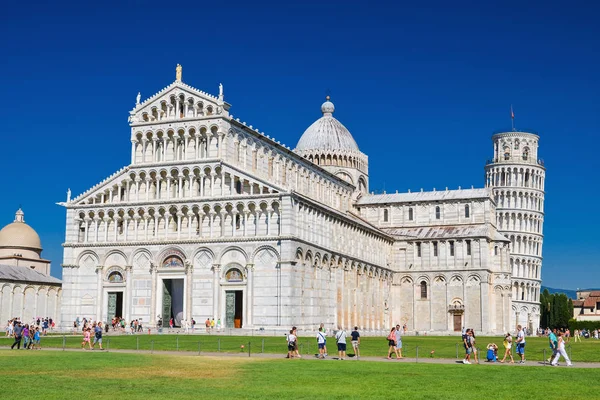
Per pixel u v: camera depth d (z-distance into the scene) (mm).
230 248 114875
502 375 51375
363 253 146000
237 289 113812
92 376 47250
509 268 165500
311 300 118062
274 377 48031
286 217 112062
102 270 122562
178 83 122250
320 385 44219
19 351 70000
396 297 163000
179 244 117938
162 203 120000
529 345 98250
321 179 153750
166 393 39688
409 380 47344
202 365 55594
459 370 54656
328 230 128125
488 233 160250
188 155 120438
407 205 171750
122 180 123375
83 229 125562
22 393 38844
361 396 39625
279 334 109062
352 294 137375
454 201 168375
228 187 117062
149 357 62281
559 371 55062
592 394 41594
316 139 174375
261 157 128875
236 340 91750
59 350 73250
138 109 124125
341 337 67000
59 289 155750
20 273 148750
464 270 158250
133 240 121062
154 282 118625
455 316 158000
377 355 72500
